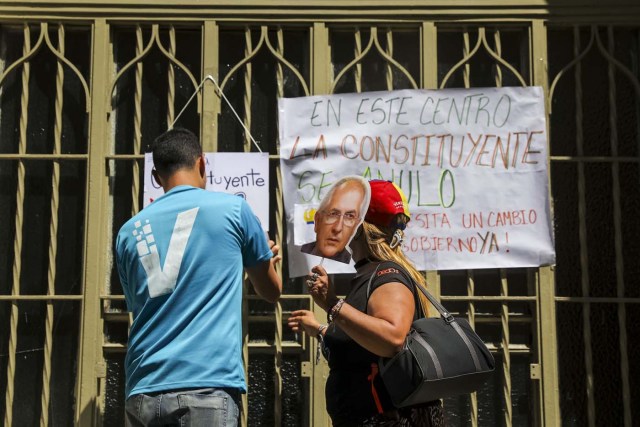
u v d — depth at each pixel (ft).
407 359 10.03
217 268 10.96
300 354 14.78
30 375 14.79
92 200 14.85
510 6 15.33
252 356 14.80
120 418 14.66
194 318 10.71
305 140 14.98
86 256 14.73
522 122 14.98
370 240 11.18
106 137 15.14
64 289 14.93
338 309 10.11
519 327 14.93
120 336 14.87
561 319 14.88
